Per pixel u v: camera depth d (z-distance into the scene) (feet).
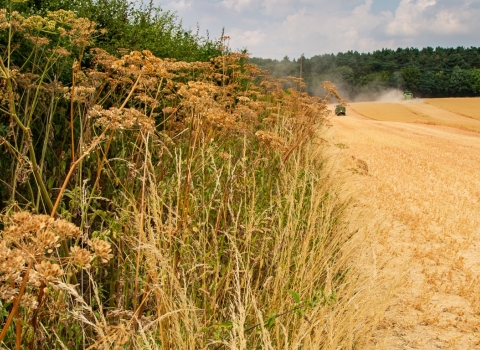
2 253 4.29
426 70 489.67
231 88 19.74
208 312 9.31
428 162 53.26
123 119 8.70
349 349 9.66
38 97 12.42
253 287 11.07
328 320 9.32
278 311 9.50
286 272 10.82
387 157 53.78
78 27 10.85
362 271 14.05
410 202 31.14
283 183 14.99
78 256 4.93
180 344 7.63
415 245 21.63
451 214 29.04
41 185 8.15
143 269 9.69
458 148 76.33
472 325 14.66
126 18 23.65
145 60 9.06
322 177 20.88
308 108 20.44
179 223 8.76
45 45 14.20
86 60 17.98
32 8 18.28
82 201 8.48
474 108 263.08
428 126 144.05
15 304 4.49
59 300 6.73
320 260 12.42
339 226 16.97
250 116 17.03
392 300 15.02
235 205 11.87
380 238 21.36
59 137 13.56
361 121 137.59
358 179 34.81
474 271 19.45
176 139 13.52
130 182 11.53
